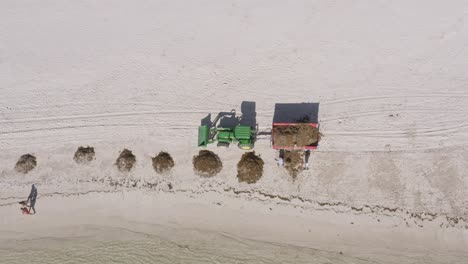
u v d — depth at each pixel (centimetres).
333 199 2348
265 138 2427
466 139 2309
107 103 2573
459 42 2422
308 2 2570
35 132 2581
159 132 2508
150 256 2397
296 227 2364
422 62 2416
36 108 2609
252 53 2539
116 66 2616
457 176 2288
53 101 2608
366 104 2403
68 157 2538
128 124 2536
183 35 2614
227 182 2423
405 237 2289
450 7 2469
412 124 2355
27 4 2758
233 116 2477
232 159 2430
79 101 2592
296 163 2383
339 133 2389
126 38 2647
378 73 2428
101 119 2558
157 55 2602
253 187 2406
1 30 2734
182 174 2458
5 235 2528
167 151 2483
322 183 2364
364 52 2466
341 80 2445
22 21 2736
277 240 2366
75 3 2730
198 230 2428
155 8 2669
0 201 2544
